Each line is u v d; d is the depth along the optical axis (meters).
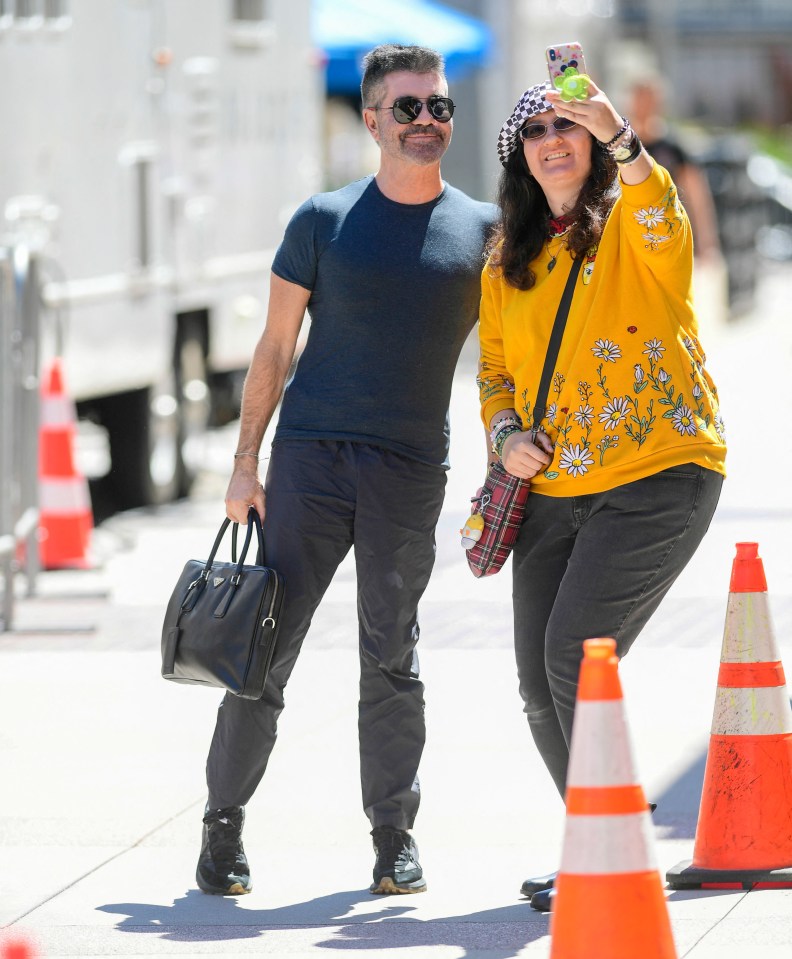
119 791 14.99
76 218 25.12
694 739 16.02
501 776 15.20
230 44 30.06
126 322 26.81
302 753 15.98
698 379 11.59
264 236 31.86
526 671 12.20
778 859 12.38
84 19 25.23
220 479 32.47
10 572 20.83
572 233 11.59
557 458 11.66
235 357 31.17
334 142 52.50
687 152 33.91
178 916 12.11
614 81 75.44
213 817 12.62
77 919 12.05
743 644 12.47
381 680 12.62
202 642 12.14
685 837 13.40
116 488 29.52
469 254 12.54
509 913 12.02
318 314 12.59
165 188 27.89
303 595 12.54
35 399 22.23
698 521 11.55
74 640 20.56
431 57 12.39
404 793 12.62
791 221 89.50
